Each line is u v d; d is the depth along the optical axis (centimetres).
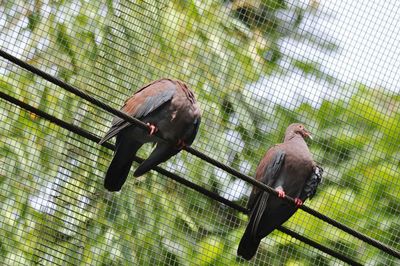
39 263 1409
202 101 1520
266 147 1525
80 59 1482
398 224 1538
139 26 1513
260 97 1548
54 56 1483
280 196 1218
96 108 1458
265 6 1590
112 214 1441
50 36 1491
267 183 1316
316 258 1528
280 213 1295
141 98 1219
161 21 1528
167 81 1237
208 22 1559
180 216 1473
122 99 1480
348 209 1538
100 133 1452
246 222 1492
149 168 1209
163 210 1467
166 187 1479
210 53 1545
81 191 1434
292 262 1522
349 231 1216
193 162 1494
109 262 1427
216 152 1507
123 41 1501
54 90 1465
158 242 1454
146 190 1465
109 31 1498
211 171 1495
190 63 1531
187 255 1464
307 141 1556
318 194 1543
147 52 1509
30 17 1495
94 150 1443
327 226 1537
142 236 1448
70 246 1419
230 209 1494
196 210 1482
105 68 1485
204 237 1477
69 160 1438
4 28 1484
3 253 1402
